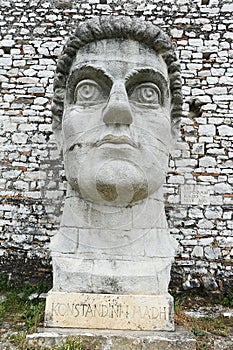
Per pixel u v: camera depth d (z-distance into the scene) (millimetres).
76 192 3572
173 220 6875
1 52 7605
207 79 7414
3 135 7277
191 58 7500
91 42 3697
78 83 3609
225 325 4801
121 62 3531
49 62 7570
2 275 6555
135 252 3406
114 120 3287
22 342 3555
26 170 7105
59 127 3949
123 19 3682
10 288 6340
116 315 3135
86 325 3113
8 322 4445
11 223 6863
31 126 7316
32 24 7707
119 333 2988
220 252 6707
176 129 3951
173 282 6527
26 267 6629
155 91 3590
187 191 6980
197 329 4371
